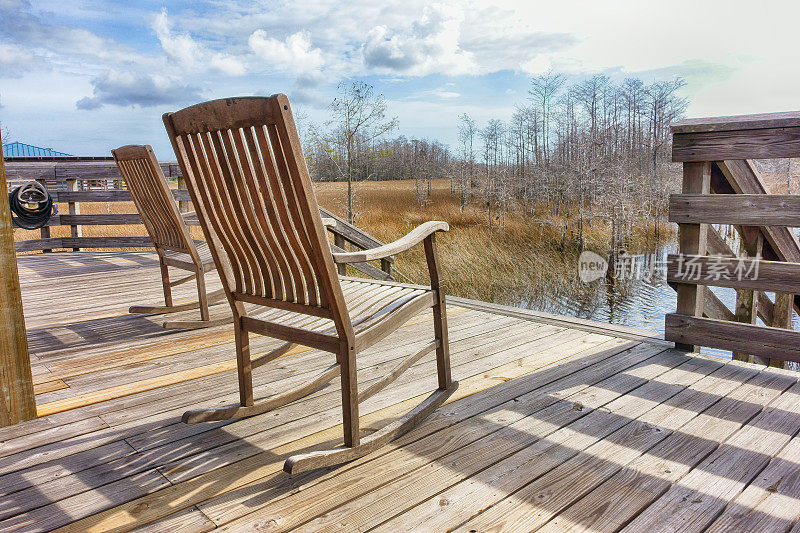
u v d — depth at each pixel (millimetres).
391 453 1627
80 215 6648
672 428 1796
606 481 1451
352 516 1290
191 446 1704
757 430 1776
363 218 15336
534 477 1474
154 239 3367
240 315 1851
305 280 1533
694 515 1287
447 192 29016
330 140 12742
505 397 2094
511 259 9820
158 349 2787
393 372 1788
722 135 2424
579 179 17188
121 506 1357
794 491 1396
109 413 1978
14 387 1877
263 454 1641
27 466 1580
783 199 2301
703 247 2635
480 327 3234
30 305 3840
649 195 15852
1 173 1789
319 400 2100
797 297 3168
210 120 1413
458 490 1407
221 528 1252
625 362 2516
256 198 1435
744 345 2467
